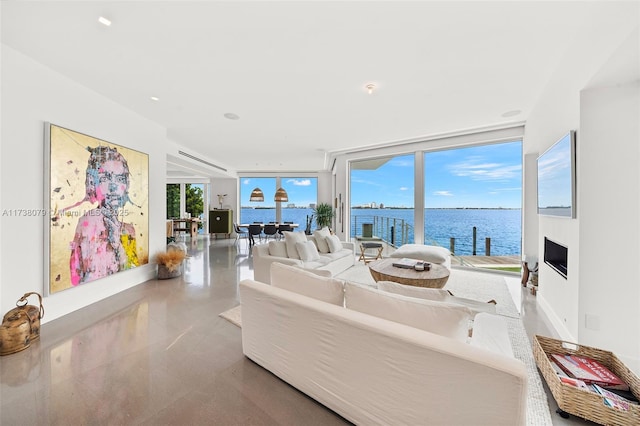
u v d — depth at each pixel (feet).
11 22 6.67
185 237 33.50
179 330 8.46
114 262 11.61
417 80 9.78
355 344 4.64
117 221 11.75
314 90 10.63
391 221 21.68
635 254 6.70
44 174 8.77
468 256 17.99
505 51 7.95
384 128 15.65
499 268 16.46
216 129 16.02
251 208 35.76
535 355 6.56
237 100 11.62
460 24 6.77
